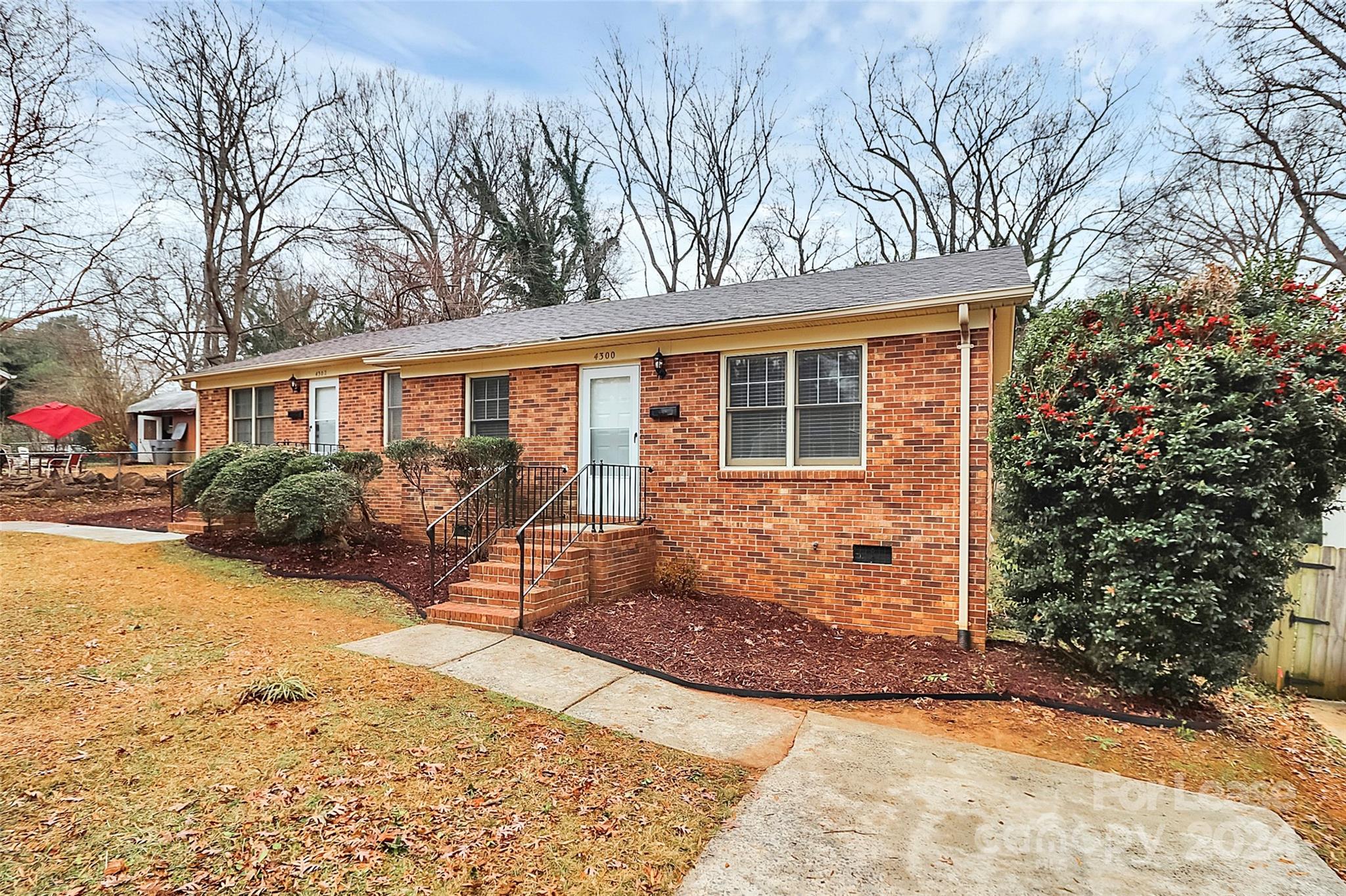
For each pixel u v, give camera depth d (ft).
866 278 28.45
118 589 22.75
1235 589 14.74
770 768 12.15
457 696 14.74
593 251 92.94
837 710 15.47
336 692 14.46
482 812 10.08
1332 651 20.61
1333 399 13.66
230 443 42.83
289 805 9.89
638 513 26.40
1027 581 17.07
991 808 10.93
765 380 24.29
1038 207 74.33
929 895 8.50
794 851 9.42
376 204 87.97
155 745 11.62
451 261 88.89
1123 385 15.19
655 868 8.90
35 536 31.91
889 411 21.95
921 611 21.31
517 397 30.09
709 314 25.88
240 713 13.10
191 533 32.50
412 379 33.63
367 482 30.55
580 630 19.97
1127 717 15.23
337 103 78.64
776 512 23.68
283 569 26.37
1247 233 56.03
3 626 18.03
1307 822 11.24
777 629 21.36
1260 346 14.28
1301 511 14.85
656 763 12.10
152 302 64.69
